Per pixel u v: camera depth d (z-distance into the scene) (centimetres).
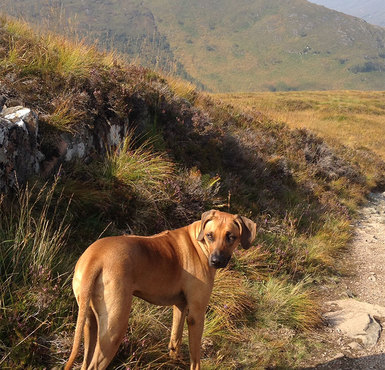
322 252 491
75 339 208
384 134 1734
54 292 263
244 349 309
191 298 253
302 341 333
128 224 361
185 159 502
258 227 472
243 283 373
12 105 361
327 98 3083
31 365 238
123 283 221
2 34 452
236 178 550
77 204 338
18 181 318
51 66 420
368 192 895
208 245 256
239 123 780
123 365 251
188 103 609
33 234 284
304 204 632
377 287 446
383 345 342
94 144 399
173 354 271
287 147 818
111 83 448
